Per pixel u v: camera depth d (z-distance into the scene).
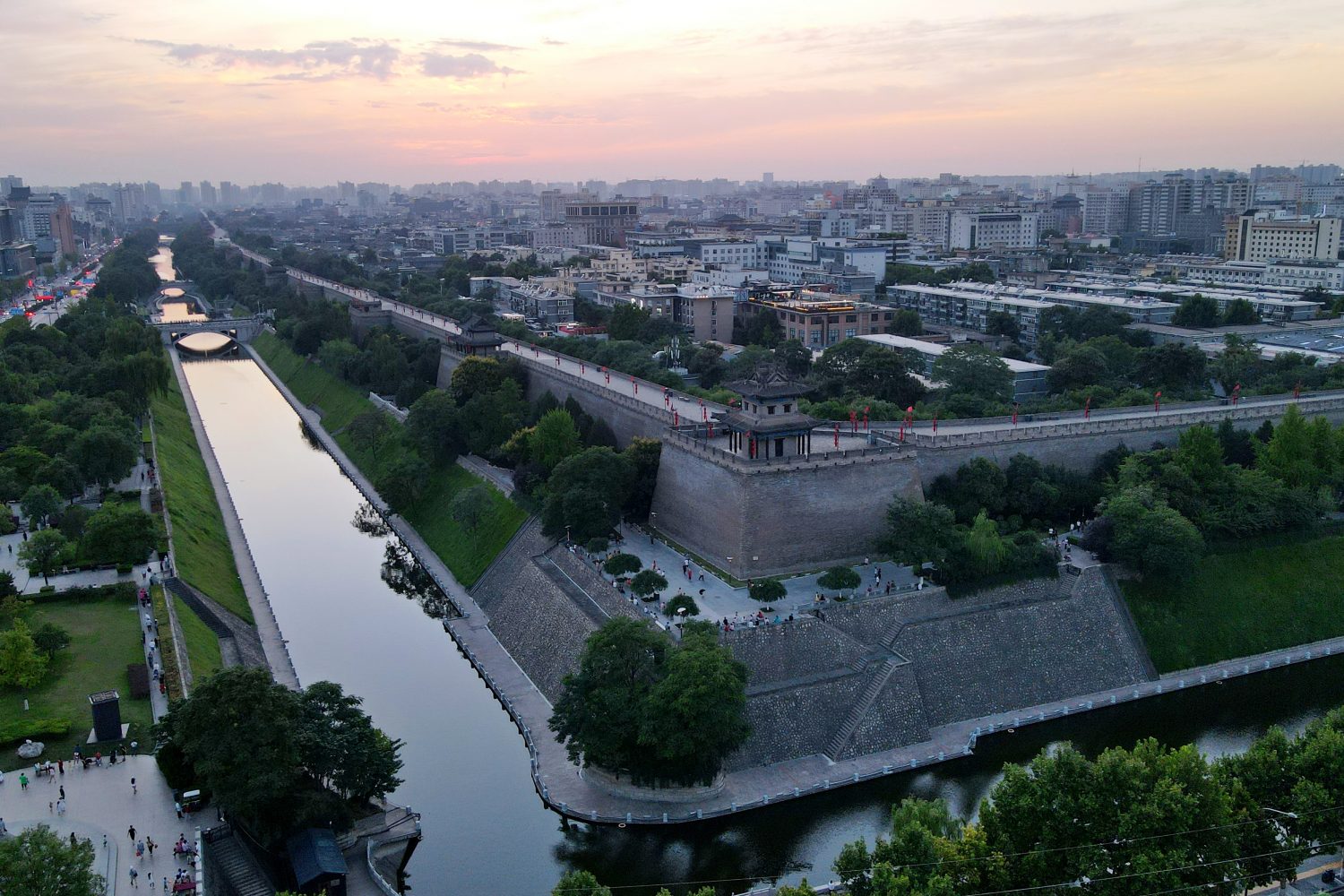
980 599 183.38
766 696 160.50
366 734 140.25
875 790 152.62
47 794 133.50
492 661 192.75
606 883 135.12
